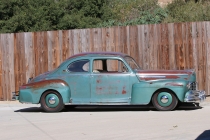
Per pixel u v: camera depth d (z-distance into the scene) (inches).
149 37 555.2
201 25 546.6
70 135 346.0
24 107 530.9
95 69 467.8
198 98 446.3
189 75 452.1
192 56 549.0
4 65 579.5
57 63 570.9
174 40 550.9
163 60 553.0
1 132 370.3
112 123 391.9
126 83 454.0
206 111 445.7
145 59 557.0
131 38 558.6
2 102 574.9
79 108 506.9
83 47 566.3
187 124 374.9
